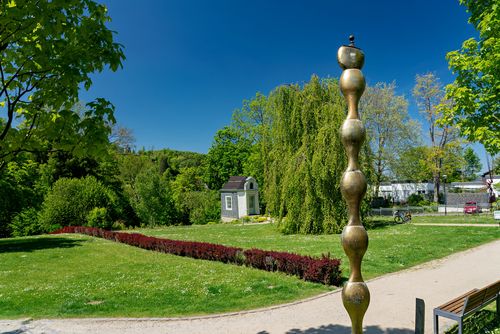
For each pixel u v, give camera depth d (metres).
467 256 15.55
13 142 5.43
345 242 3.74
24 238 26.16
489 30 10.30
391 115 41.50
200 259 16.78
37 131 5.48
